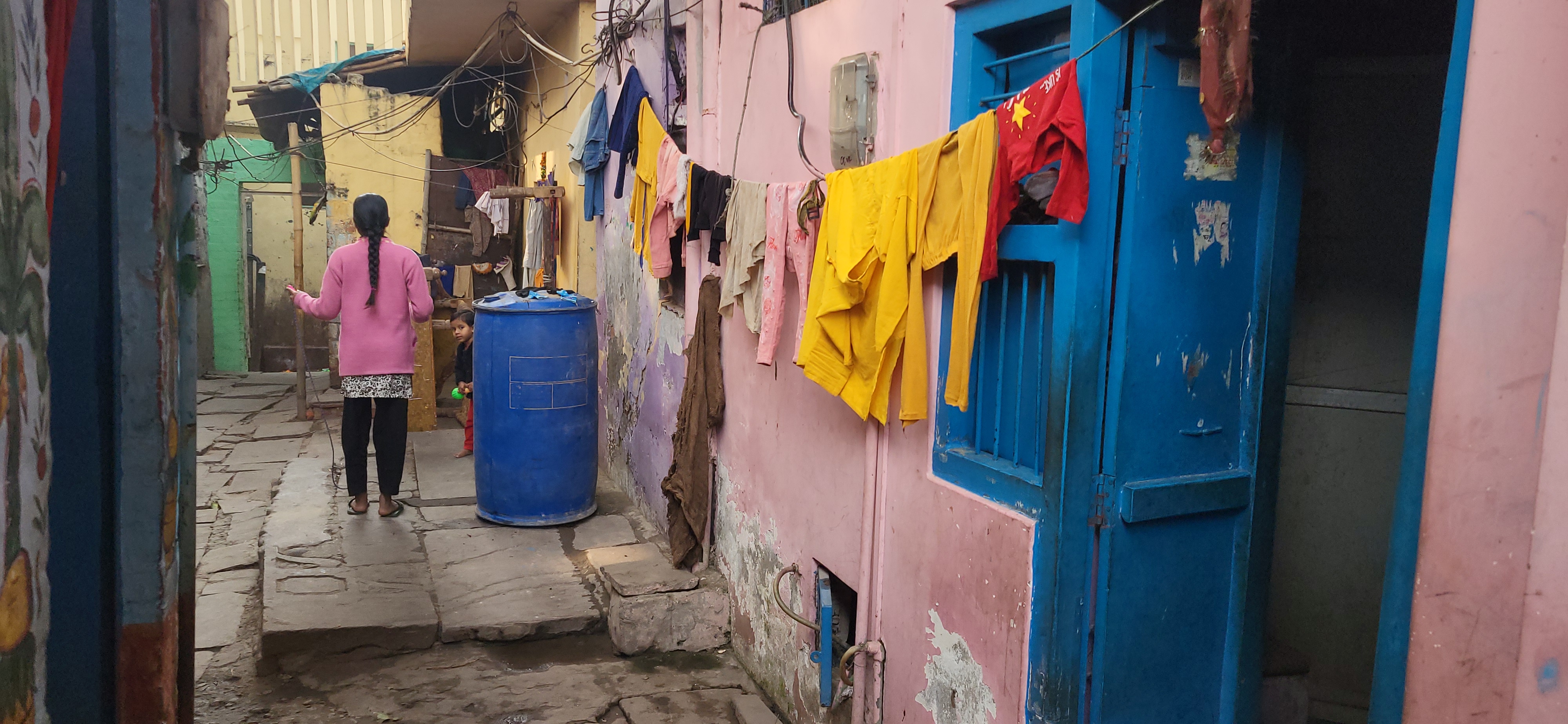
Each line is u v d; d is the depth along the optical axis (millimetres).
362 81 10742
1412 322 3145
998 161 2207
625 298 6180
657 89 5383
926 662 2842
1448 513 1423
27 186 1352
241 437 8227
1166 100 2203
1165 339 2301
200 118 2133
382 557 4852
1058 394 2281
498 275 10367
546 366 5227
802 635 3568
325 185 11016
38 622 1454
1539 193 1302
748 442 4086
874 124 2990
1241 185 2336
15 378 1326
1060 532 2279
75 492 1926
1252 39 2055
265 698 3697
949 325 2721
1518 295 1328
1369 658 3293
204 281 2340
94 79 1891
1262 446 2457
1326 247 3244
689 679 4008
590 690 3855
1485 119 1366
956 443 2775
